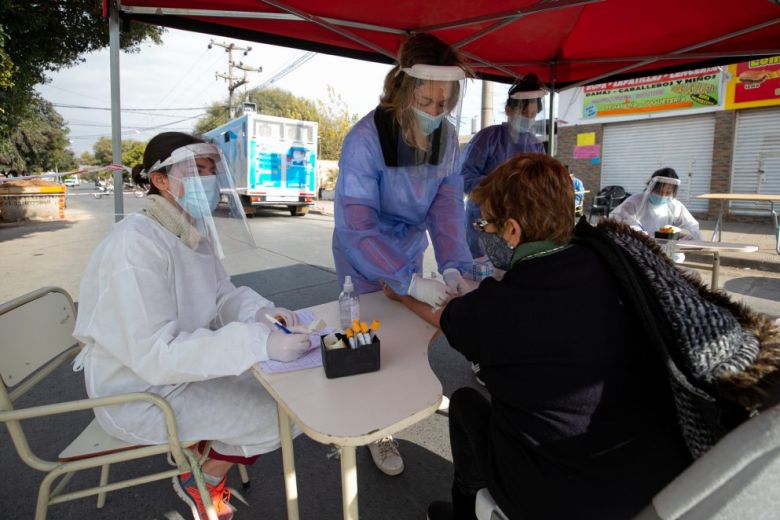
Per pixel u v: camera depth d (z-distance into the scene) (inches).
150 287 56.2
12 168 831.7
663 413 39.8
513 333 41.7
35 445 98.9
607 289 40.7
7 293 221.8
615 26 121.6
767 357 36.4
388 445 93.4
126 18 97.4
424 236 97.5
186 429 60.1
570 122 527.2
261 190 515.8
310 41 127.3
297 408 47.0
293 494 65.2
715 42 124.6
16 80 341.1
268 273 255.6
